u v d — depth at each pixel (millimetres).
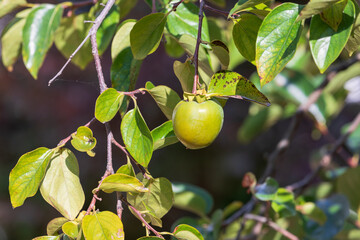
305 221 1553
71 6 1411
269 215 1588
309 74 1902
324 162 1761
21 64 3916
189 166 4117
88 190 3756
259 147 4281
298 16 1068
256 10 1151
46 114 3881
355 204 1686
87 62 1523
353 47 1179
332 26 1100
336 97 2014
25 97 3902
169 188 1177
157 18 1178
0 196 3891
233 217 1619
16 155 3938
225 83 1126
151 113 3736
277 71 1090
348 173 1665
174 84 3707
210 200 1617
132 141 1130
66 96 3848
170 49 1493
